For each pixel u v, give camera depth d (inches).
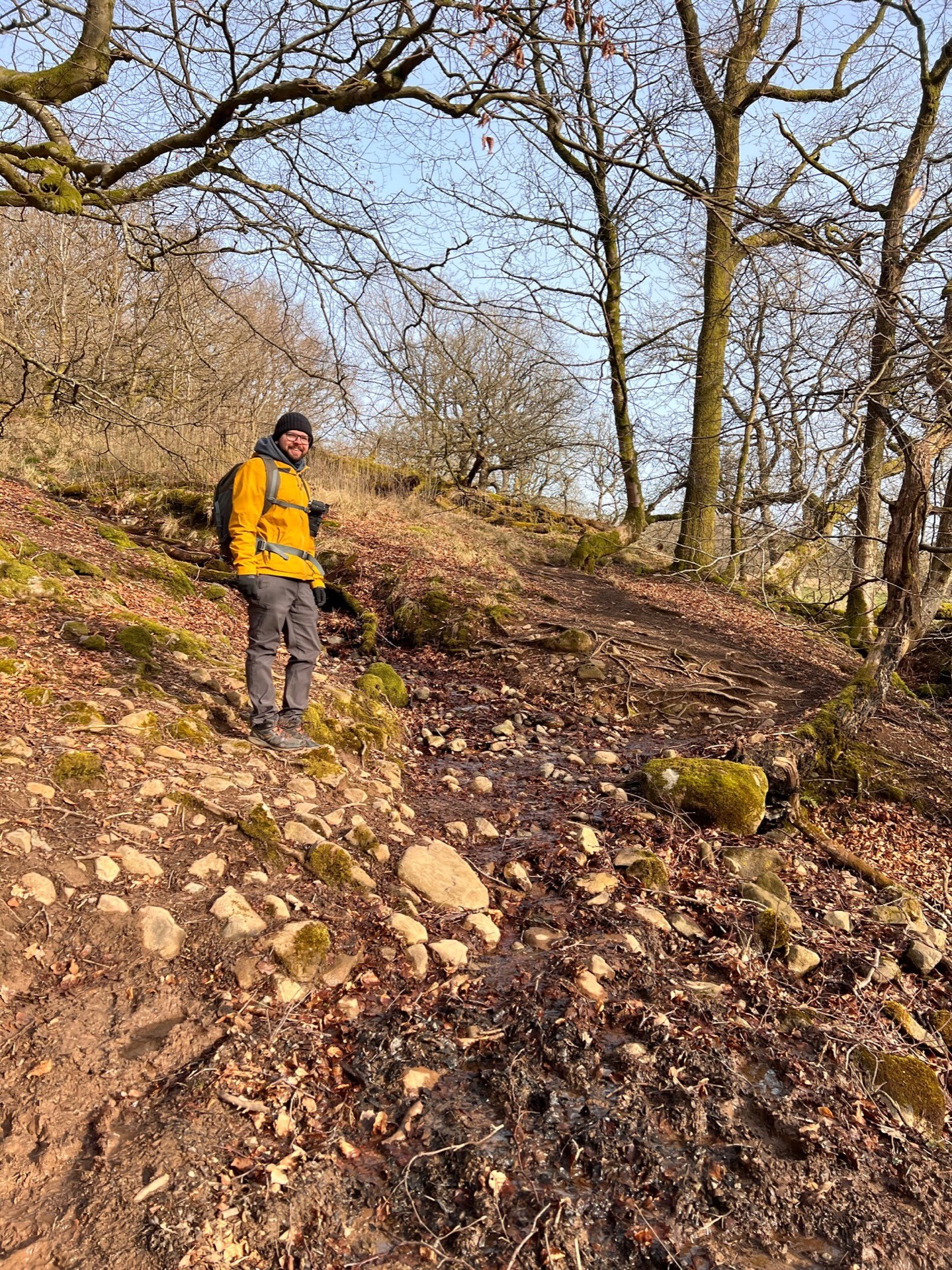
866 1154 126.0
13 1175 94.6
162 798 159.2
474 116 179.0
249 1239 93.4
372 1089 118.9
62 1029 111.5
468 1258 98.0
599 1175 112.2
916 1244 112.0
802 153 331.6
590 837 198.7
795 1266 106.2
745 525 338.6
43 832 140.4
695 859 201.8
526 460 804.6
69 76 183.5
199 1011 121.2
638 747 290.7
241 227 234.1
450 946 150.9
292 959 132.3
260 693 197.0
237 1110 107.7
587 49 172.4
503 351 228.8
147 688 205.0
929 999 169.0
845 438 217.2
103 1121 102.0
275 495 193.0
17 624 226.5
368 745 236.1
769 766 249.4
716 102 233.6
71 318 448.5
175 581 344.8
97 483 508.4
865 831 246.2
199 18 194.2
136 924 128.9
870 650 298.8
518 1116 118.1
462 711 314.5
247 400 483.2
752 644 427.8
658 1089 127.8
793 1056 142.7
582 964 150.7
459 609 397.1
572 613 428.5
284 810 172.9
